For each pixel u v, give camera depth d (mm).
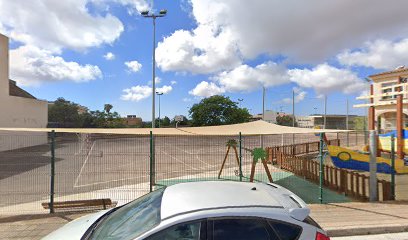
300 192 11289
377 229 6832
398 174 14641
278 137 31484
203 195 3475
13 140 27516
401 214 7789
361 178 10273
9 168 16969
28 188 11992
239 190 3674
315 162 13406
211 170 16359
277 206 3246
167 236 2949
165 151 21000
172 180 13172
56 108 51719
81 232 3682
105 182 13008
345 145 28875
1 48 28719
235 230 3014
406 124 21922
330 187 11898
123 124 59688
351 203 8969
